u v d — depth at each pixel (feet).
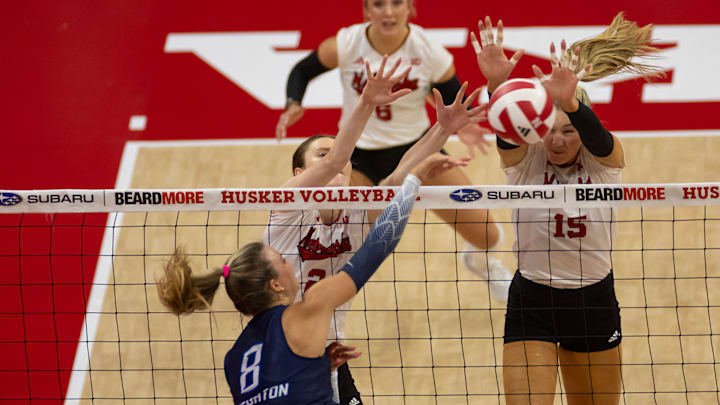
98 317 81.51
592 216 51.31
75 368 76.64
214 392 73.36
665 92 104.78
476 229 74.69
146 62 113.39
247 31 117.08
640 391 71.00
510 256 86.07
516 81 44.47
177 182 95.71
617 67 53.47
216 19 119.55
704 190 47.67
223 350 77.46
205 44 115.65
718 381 71.67
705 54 109.19
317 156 54.95
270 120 104.42
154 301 83.10
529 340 53.42
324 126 103.40
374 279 84.48
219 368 75.72
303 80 83.35
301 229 51.98
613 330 54.13
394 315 80.48
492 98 44.62
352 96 81.92
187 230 90.74
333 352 43.86
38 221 92.27
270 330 40.34
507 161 52.11
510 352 53.52
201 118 104.99
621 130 100.07
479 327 78.54
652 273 82.89
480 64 49.14
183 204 49.16
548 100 43.78
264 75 110.63
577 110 45.78
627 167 94.53
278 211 52.16
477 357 75.51
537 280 53.47
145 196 49.19
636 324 77.61
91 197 49.34
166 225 90.94
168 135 102.78
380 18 77.15
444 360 75.31
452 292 82.79
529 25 113.60
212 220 92.02
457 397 71.82
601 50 52.70
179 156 99.50
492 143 99.50
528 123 43.24
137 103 107.45
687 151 96.32
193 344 78.28
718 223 88.07
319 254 52.01
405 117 79.87
